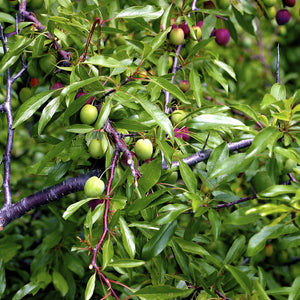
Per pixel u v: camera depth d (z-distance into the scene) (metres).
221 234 3.01
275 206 1.34
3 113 2.34
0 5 2.46
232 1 2.70
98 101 1.71
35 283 2.01
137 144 1.67
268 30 4.11
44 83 2.44
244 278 1.50
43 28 2.07
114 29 2.04
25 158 3.51
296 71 5.25
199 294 1.72
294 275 3.10
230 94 3.53
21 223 3.39
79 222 2.78
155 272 1.92
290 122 1.72
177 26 2.51
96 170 1.92
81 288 2.78
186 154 1.98
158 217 1.60
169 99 2.40
